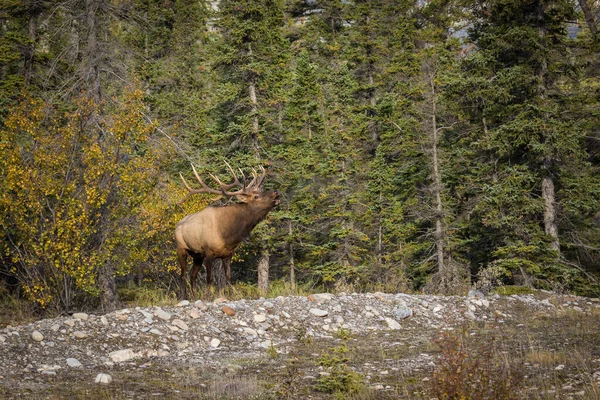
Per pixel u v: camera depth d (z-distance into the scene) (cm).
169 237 3278
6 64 4200
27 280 2781
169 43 6631
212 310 2259
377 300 2673
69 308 2778
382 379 1597
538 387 1438
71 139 2869
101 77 3500
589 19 4484
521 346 1967
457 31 7644
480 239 4684
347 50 6956
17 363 1703
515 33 3878
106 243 2848
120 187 2892
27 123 2814
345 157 5153
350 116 5881
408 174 5259
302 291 3022
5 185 2698
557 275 3809
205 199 3531
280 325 2275
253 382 1539
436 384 1234
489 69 4072
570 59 4072
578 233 4344
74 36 3575
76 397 1405
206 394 1445
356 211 5153
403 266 4731
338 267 4838
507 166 4078
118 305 3075
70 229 2652
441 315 2614
